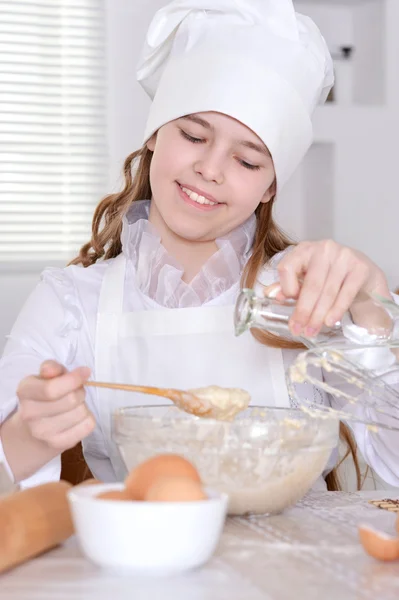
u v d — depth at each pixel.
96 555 0.75
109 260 1.57
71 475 1.49
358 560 0.80
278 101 1.35
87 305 1.47
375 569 0.77
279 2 1.38
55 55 3.06
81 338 1.46
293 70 1.37
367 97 3.09
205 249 1.50
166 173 1.38
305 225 3.18
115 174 3.11
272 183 1.49
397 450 1.28
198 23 1.39
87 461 1.44
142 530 0.73
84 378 0.97
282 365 1.41
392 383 1.09
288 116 1.38
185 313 1.40
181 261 1.50
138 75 1.53
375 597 0.69
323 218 3.07
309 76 1.41
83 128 3.11
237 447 0.93
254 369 1.40
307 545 0.85
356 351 1.06
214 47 1.36
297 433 0.95
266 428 0.94
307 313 1.00
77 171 3.12
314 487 1.42
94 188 3.14
